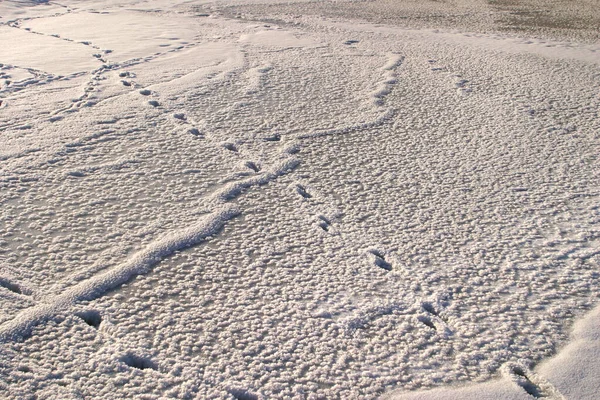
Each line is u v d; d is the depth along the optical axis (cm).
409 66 618
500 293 269
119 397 207
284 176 376
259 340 237
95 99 496
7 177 358
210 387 213
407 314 255
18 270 273
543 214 332
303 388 214
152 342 234
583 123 461
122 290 265
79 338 235
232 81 554
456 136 438
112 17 856
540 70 598
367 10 959
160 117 463
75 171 370
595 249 300
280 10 949
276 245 302
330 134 441
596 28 801
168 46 684
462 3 1026
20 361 221
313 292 266
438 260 291
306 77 573
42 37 710
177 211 330
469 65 620
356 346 236
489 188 360
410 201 346
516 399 211
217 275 277
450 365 228
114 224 315
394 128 454
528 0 1045
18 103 480
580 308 260
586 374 222
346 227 319
